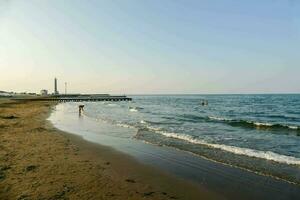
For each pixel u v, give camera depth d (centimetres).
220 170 1201
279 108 6956
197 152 1565
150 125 3028
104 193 889
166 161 1360
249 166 1255
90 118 3938
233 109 6688
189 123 3266
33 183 950
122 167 1234
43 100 11281
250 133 2425
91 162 1284
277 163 1305
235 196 904
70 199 826
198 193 927
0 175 1026
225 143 1886
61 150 1516
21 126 2530
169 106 8544
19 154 1360
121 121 3516
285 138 2138
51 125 2844
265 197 895
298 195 907
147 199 860
